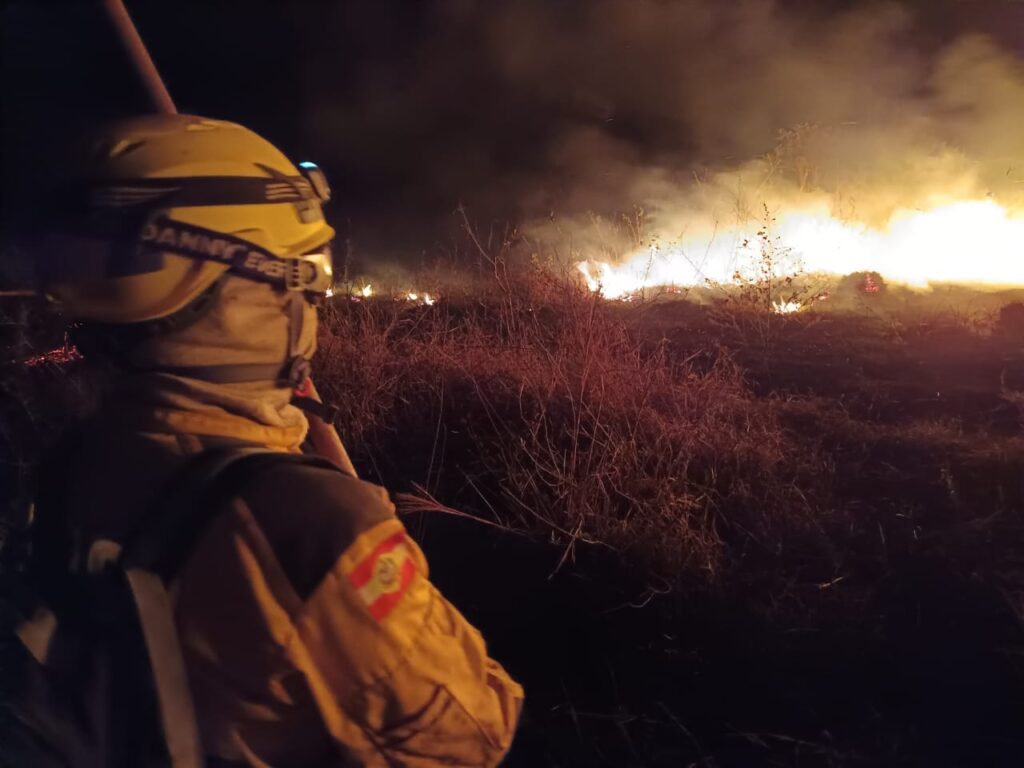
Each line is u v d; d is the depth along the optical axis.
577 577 3.42
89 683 1.12
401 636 1.08
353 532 1.06
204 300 1.12
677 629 3.12
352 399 4.77
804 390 5.66
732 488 3.97
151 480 1.10
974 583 3.29
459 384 5.05
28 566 1.21
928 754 2.53
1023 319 7.04
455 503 4.05
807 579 3.41
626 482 3.94
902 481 4.18
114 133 1.13
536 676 2.92
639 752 2.57
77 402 3.41
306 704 1.08
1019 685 2.78
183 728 1.06
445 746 1.12
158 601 1.05
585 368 4.57
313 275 1.19
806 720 2.69
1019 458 4.23
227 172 1.12
